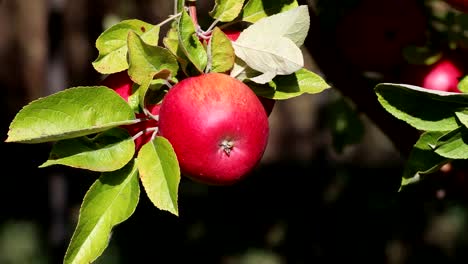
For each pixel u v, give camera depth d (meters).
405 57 1.04
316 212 2.08
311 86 0.83
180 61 0.80
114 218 0.79
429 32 1.06
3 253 2.80
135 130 0.80
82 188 2.79
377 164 2.50
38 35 3.07
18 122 0.76
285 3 0.86
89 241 0.78
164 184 0.78
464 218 2.34
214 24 0.83
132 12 2.36
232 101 0.79
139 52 0.79
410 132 1.09
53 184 2.20
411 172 0.82
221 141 0.79
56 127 0.77
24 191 3.12
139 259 2.61
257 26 0.83
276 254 2.41
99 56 0.82
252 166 0.80
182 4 0.82
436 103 0.80
